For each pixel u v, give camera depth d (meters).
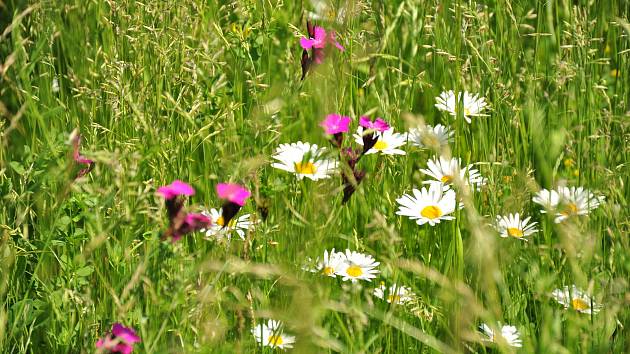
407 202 3.61
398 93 4.36
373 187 3.80
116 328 2.83
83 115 4.09
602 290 3.32
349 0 4.32
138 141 3.47
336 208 3.57
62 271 3.23
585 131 4.24
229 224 3.29
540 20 4.82
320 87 4.11
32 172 3.34
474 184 3.82
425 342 3.10
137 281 2.86
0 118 4.14
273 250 3.38
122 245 3.22
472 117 4.32
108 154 3.05
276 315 2.96
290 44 4.43
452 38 4.67
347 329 3.30
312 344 2.95
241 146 3.57
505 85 4.36
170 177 3.63
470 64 4.42
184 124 3.73
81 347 3.06
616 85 4.63
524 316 3.44
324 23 4.44
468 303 3.06
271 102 3.67
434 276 3.18
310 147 3.65
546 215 3.80
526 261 3.59
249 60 4.01
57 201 3.37
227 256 3.01
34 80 4.50
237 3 4.20
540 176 4.22
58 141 3.46
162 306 2.87
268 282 3.32
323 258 3.33
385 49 4.70
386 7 4.91
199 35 4.36
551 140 4.29
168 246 2.92
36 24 4.61
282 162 3.64
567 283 3.47
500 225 3.56
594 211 3.76
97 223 3.12
